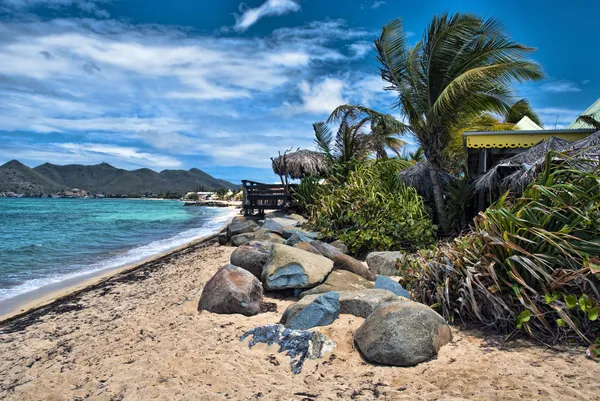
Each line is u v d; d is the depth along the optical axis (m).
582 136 9.72
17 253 12.79
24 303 6.87
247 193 17.72
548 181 4.16
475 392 2.74
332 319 4.24
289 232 9.98
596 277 3.43
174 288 6.85
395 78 11.72
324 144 16.47
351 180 11.89
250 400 2.88
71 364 3.77
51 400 3.06
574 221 3.71
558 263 3.69
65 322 5.27
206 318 4.79
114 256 12.23
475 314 4.03
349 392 2.92
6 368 3.81
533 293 3.72
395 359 3.27
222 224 25.88
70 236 18.17
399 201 9.75
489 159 11.84
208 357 3.64
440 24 10.83
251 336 4.01
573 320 3.47
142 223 26.84
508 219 3.93
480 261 4.04
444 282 4.38
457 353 3.40
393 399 2.76
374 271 7.03
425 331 3.42
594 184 3.94
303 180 15.38
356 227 8.98
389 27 11.61
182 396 2.97
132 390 3.11
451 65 10.93
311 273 5.66
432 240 8.75
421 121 11.48
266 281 5.79
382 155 16.84
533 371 2.98
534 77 10.46
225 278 5.24
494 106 11.81
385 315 3.56
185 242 15.80
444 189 11.80
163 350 3.88
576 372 2.92
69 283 8.45
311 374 3.25
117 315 5.40
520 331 3.71
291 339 3.78
